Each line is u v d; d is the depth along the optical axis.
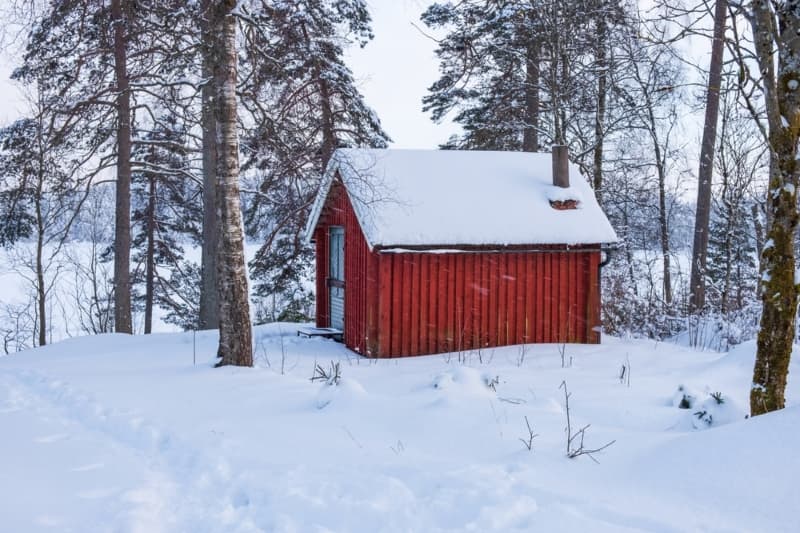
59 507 4.88
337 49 17.83
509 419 6.86
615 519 4.37
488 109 22.12
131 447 6.60
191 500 5.14
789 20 5.81
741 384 9.61
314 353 12.95
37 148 16.44
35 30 14.44
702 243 17.55
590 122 20.84
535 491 4.90
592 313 14.08
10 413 8.03
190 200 22.80
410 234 12.46
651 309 16.69
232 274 10.10
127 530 4.44
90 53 14.73
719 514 4.26
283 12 12.37
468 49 18.25
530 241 13.19
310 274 21.92
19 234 18.08
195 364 10.51
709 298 18.89
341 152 13.61
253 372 9.52
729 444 4.92
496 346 13.47
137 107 16.44
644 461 5.29
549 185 14.60
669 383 9.54
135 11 14.34
